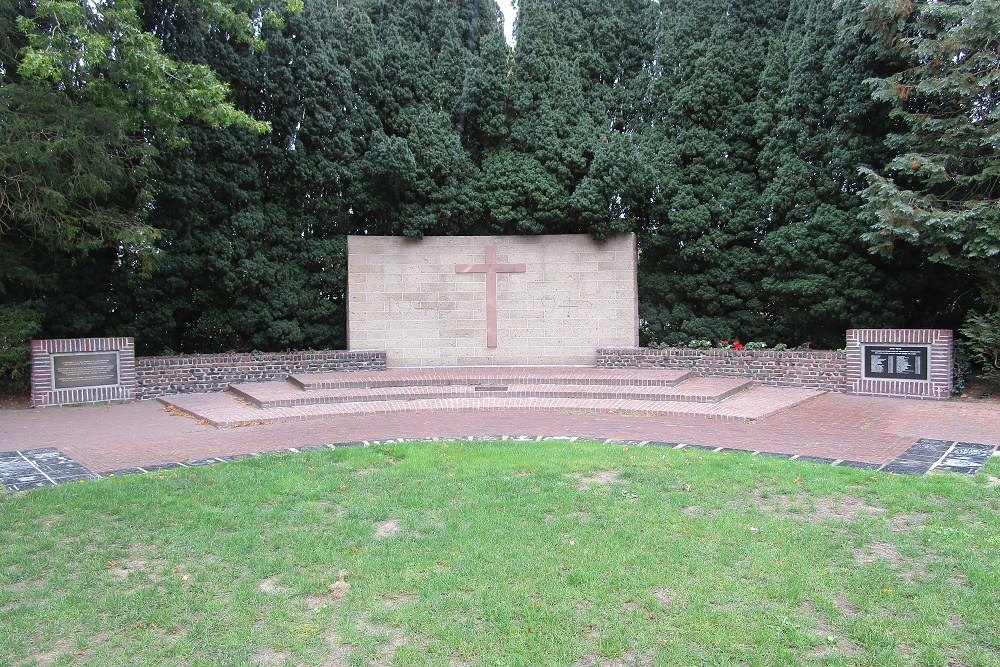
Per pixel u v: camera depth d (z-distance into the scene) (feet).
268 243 52.70
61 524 18.67
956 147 40.52
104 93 37.37
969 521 18.49
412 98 58.54
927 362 42.27
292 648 12.12
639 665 11.51
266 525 18.42
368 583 14.60
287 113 51.57
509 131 57.98
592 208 53.42
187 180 46.83
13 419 37.37
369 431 32.63
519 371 52.01
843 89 47.47
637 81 61.41
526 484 21.91
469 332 56.80
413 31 60.54
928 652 11.70
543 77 58.65
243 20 43.88
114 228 40.83
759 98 54.19
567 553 16.10
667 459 25.43
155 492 21.52
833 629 12.66
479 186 56.65
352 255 55.52
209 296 50.42
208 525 18.43
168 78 38.04
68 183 37.29
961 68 39.22
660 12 61.77
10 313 40.83
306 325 54.70
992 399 41.11
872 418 35.40
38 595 14.35
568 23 61.41
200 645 12.23
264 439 31.14
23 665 11.59
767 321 53.93
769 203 51.26
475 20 63.00
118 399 44.01
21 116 34.73
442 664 11.51
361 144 55.88
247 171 50.21
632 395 42.06
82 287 46.03
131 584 14.83
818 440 29.84
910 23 42.47
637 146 55.83
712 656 11.71
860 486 21.68
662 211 55.67
